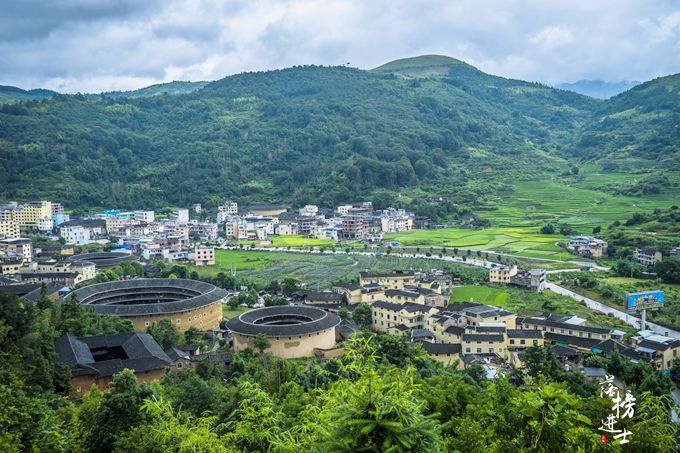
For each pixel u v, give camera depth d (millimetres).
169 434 57438
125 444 63000
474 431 54781
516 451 43781
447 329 176125
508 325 182000
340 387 40812
